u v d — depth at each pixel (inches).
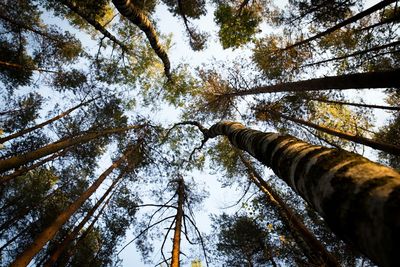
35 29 445.4
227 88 484.7
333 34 356.8
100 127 492.1
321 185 51.9
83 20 506.0
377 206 37.9
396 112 350.0
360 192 42.8
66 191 485.4
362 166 48.5
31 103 489.7
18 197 424.8
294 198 448.5
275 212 413.1
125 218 486.3
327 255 231.9
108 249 459.2
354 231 42.0
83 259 422.3
